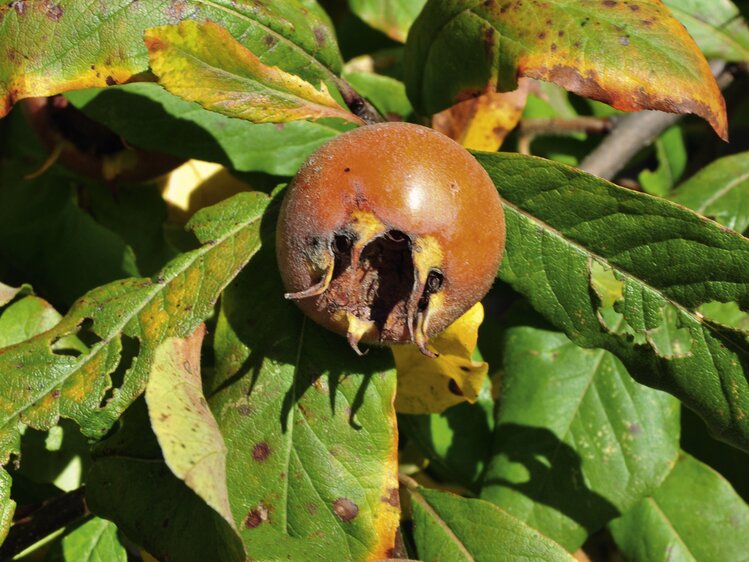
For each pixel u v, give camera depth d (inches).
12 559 9.9
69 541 9.4
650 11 8.5
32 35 8.4
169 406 6.9
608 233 8.3
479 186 7.2
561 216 8.3
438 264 7.0
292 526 8.0
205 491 6.5
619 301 8.4
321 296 7.3
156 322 7.9
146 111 10.0
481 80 8.9
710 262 8.1
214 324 9.8
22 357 7.9
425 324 7.2
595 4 8.6
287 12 8.8
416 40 9.5
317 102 8.3
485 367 9.2
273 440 8.1
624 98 8.3
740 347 8.2
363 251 7.5
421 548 9.4
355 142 7.3
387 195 7.0
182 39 7.9
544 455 10.4
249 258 7.9
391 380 8.1
